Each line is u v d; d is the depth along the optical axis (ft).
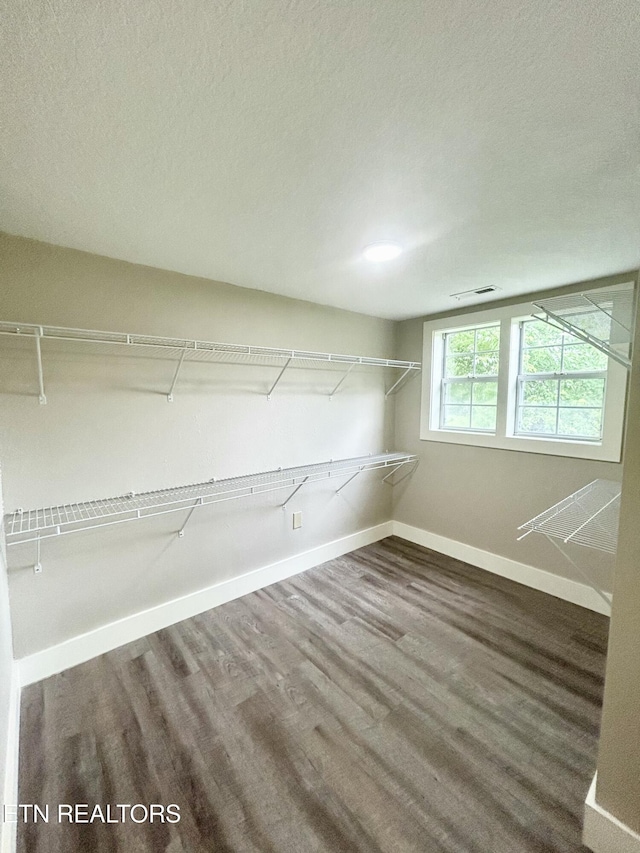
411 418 10.98
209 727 4.86
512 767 4.32
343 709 5.14
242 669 5.89
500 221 4.90
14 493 5.36
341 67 2.58
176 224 4.92
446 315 9.93
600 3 2.11
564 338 8.13
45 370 5.51
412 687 5.53
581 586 7.76
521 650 6.35
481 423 9.66
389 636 6.71
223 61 2.52
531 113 3.00
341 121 3.09
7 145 3.32
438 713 5.08
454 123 3.13
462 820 3.77
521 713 5.07
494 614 7.43
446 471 10.16
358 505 10.59
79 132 3.17
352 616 7.34
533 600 7.95
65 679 5.68
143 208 4.50
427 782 4.15
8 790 3.75
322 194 4.24
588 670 5.89
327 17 2.23
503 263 6.41
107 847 3.60
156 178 3.89
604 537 4.42
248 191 4.17
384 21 2.26
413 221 4.88
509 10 2.19
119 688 5.51
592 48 2.41
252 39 2.37
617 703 3.37
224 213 4.65
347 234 5.25
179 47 2.42
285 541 8.86
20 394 5.34
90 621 6.14
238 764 4.37
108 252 5.82
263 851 3.53
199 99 2.83
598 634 6.80
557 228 5.08
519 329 8.77
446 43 2.40
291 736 4.73
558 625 7.06
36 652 5.66
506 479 8.93
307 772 4.27
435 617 7.31
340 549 10.17
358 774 4.25
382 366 10.77
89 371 5.89
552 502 8.18
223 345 6.57
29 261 5.33
